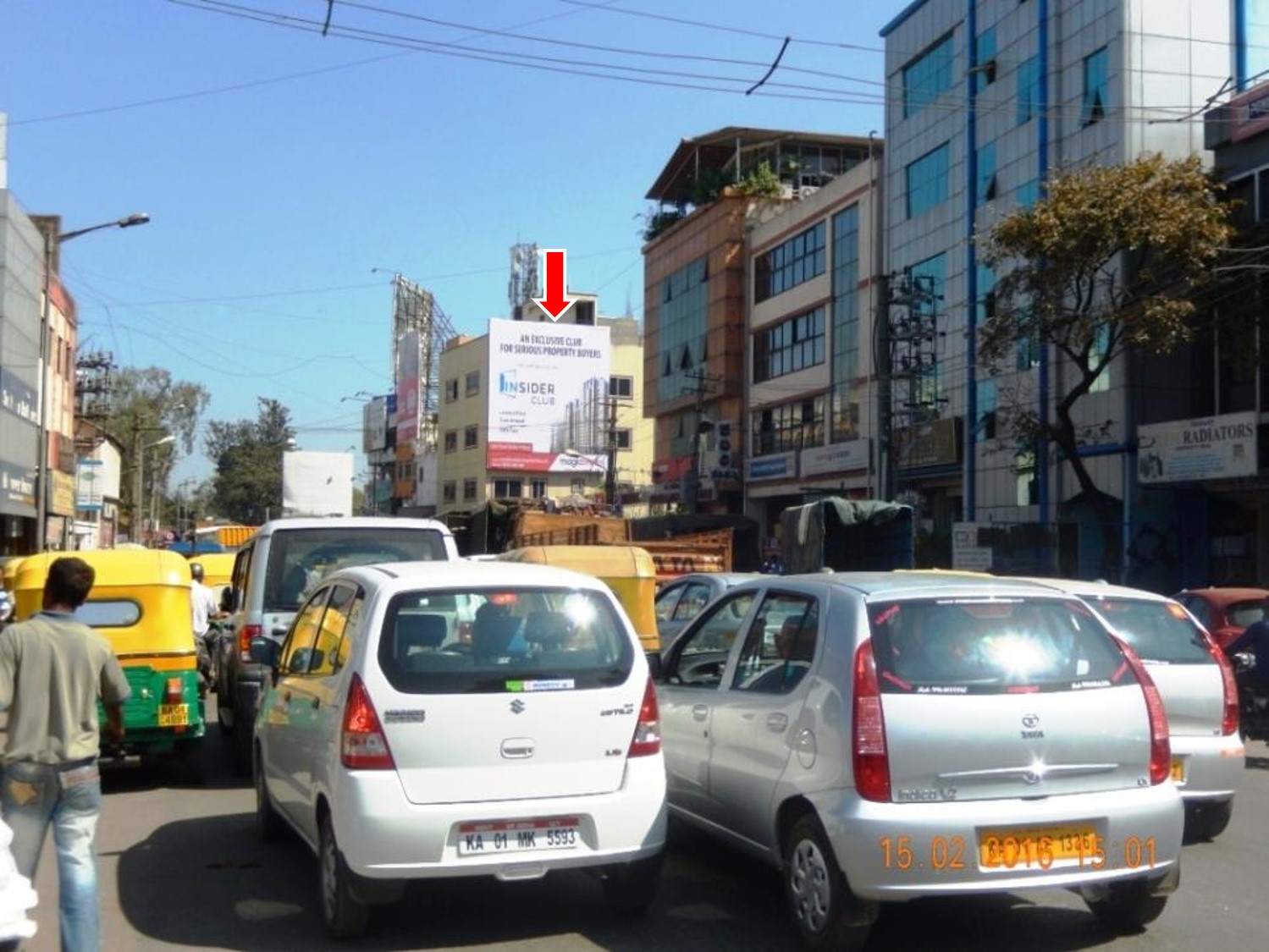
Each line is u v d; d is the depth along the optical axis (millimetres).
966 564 30484
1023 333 25906
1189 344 28234
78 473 49438
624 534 23797
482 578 6383
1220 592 13992
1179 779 8055
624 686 6270
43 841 5656
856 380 39656
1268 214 25500
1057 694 5699
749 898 6953
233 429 96875
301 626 7684
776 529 45688
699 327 50250
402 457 79125
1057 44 30812
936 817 5434
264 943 6184
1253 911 6750
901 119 37906
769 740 6223
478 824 5906
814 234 42844
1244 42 29062
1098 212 24234
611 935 6262
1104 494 28984
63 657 5652
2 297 33594
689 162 53031
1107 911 6277
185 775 10633
